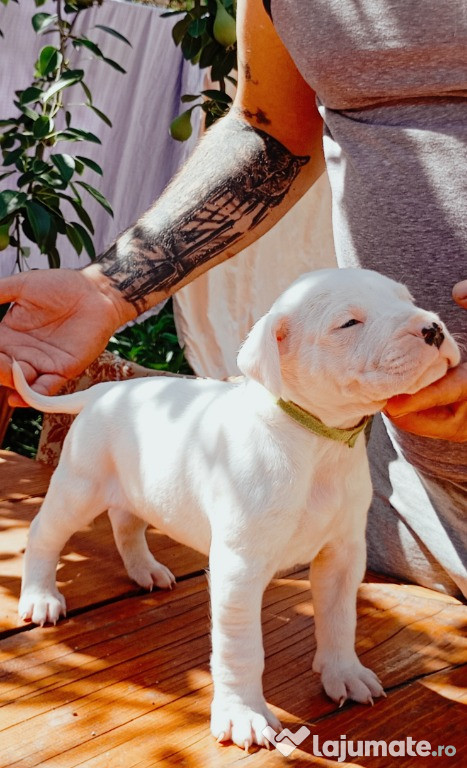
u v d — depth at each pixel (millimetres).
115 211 4383
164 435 1630
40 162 3342
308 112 1963
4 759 1308
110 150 4262
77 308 1924
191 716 1444
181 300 4332
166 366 4539
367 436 2168
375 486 2121
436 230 1621
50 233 3326
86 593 1849
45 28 3559
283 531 1409
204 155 2049
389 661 1653
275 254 4441
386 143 1656
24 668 1563
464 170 1574
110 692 1501
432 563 2000
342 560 1526
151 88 4254
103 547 2086
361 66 1633
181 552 2100
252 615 1404
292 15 1719
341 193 1785
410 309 1301
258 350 1320
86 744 1355
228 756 1347
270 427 1414
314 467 1422
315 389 1360
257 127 2016
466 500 1845
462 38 1503
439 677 1603
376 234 1704
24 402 1882
